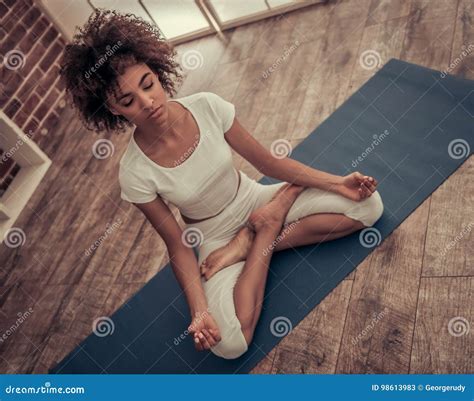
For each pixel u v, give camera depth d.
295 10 3.02
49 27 3.27
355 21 2.73
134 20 1.62
